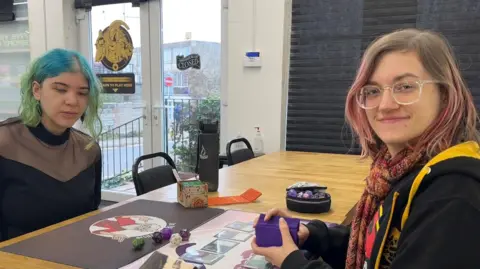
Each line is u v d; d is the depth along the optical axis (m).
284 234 0.96
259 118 3.37
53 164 1.52
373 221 0.88
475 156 0.70
